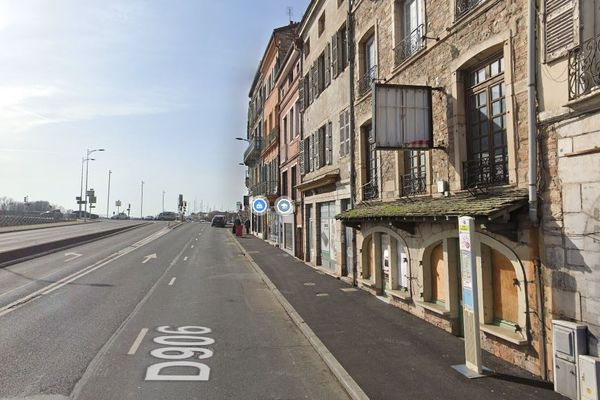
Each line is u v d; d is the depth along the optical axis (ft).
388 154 38.73
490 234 23.56
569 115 18.85
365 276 44.86
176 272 59.67
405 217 28.96
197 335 28.81
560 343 18.42
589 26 18.48
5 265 62.34
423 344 25.89
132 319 32.73
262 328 30.99
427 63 31.91
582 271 18.22
